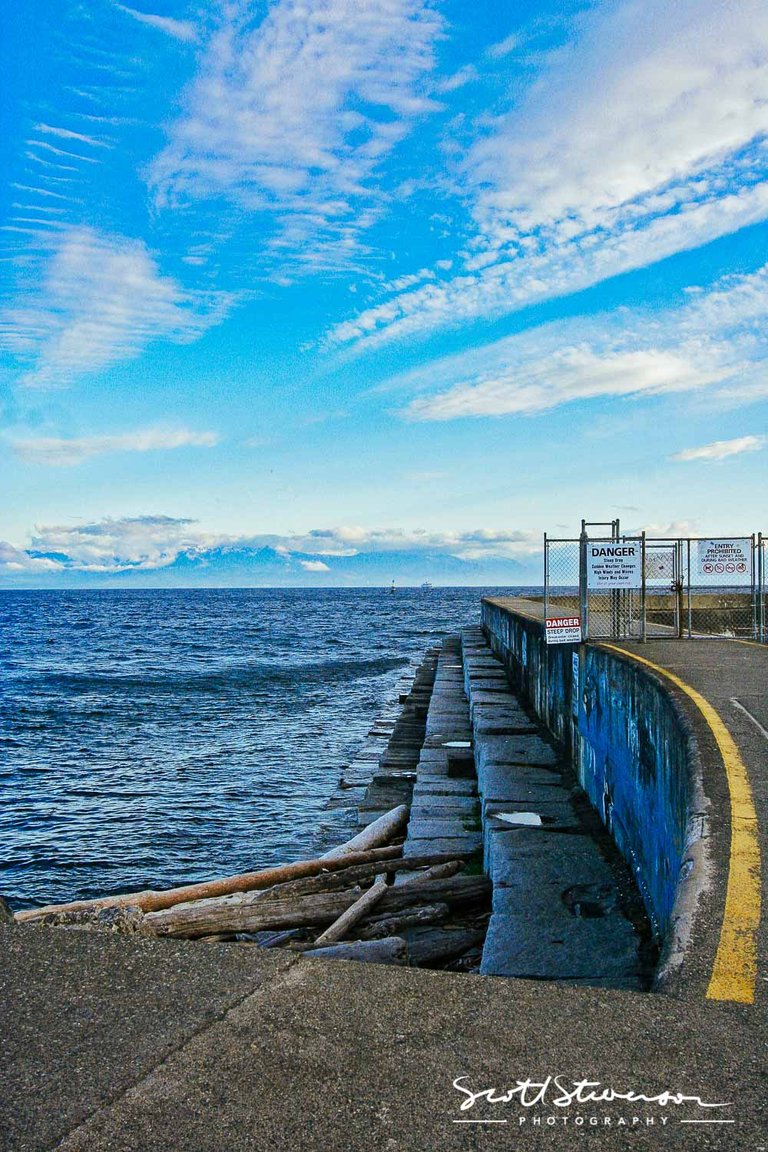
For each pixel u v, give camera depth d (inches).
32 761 752.3
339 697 1168.2
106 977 121.8
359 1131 86.0
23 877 464.8
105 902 305.4
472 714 633.0
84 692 1210.6
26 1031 107.0
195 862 485.1
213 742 840.3
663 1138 84.6
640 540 490.3
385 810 508.1
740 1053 98.6
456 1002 112.1
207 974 122.0
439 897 303.3
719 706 277.6
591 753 367.2
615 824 308.2
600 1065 96.8
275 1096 92.0
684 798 202.2
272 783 670.5
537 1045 101.0
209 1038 104.2
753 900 138.4
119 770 717.3
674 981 116.0
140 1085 94.6
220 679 1381.6
